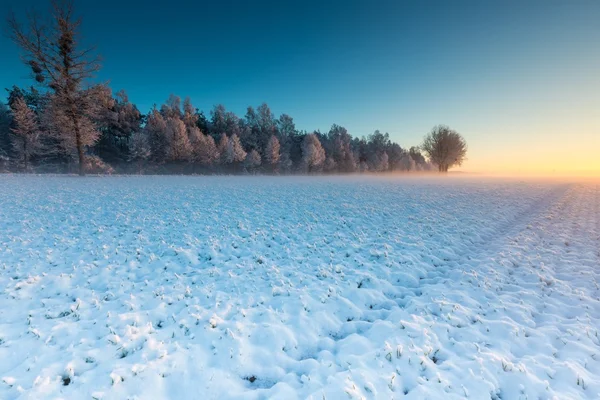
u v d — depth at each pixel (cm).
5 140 6088
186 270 763
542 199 2253
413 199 2070
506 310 563
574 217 1517
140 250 880
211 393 363
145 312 543
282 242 1020
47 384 359
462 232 1170
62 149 5238
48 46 3356
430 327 502
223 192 2306
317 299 615
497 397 360
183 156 6344
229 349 441
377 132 11912
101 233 1041
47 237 972
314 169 8681
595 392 361
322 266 803
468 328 500
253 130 9319
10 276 680
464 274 741
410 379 379
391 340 461
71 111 3506
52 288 632
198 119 8812
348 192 2484
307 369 416
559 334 483
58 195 1828
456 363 409
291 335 488
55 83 3431
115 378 365
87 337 464
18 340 449
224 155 6869
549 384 373
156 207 1536
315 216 1418
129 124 7400
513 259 862
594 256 889
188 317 527
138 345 445
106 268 741
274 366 421
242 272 758
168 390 362
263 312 554
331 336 510
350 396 340
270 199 1950
